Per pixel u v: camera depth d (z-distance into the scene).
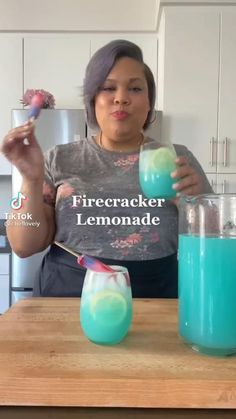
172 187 0.81
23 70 3.02
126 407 0.52
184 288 0.64
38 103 0.92
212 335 0.60
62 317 0.81
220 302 0.60
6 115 3.02
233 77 2.72
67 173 1.13
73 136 2.67
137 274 1.06
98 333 0.64
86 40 3.03
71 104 3.03
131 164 1.13
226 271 0.60
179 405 0.51
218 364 0.57
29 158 0.99
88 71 1.07
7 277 2.81
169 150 0.83
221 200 0.61
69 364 0.57
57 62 3.02
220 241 0.60
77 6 3.04
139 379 0.52
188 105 2.73
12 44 3.02
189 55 2.71
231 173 2.75
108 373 0.54
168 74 2.72
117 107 1.05
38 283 1.14
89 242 1.07
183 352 0.62
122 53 1.03
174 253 1.10
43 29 3.04
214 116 2.73
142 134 1.17
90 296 0.66
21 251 1.08
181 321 0.65
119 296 0.65
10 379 0.52
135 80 1.04
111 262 1.06
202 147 2.74
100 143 1.16
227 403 0.51
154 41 3.01
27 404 0.52
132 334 0.71
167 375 0.53
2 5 3.03
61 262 1.08
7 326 0.74
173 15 2.69
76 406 0.52
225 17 2.69
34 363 0.57
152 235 1.08
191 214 0.63
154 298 1.02
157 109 2.95
